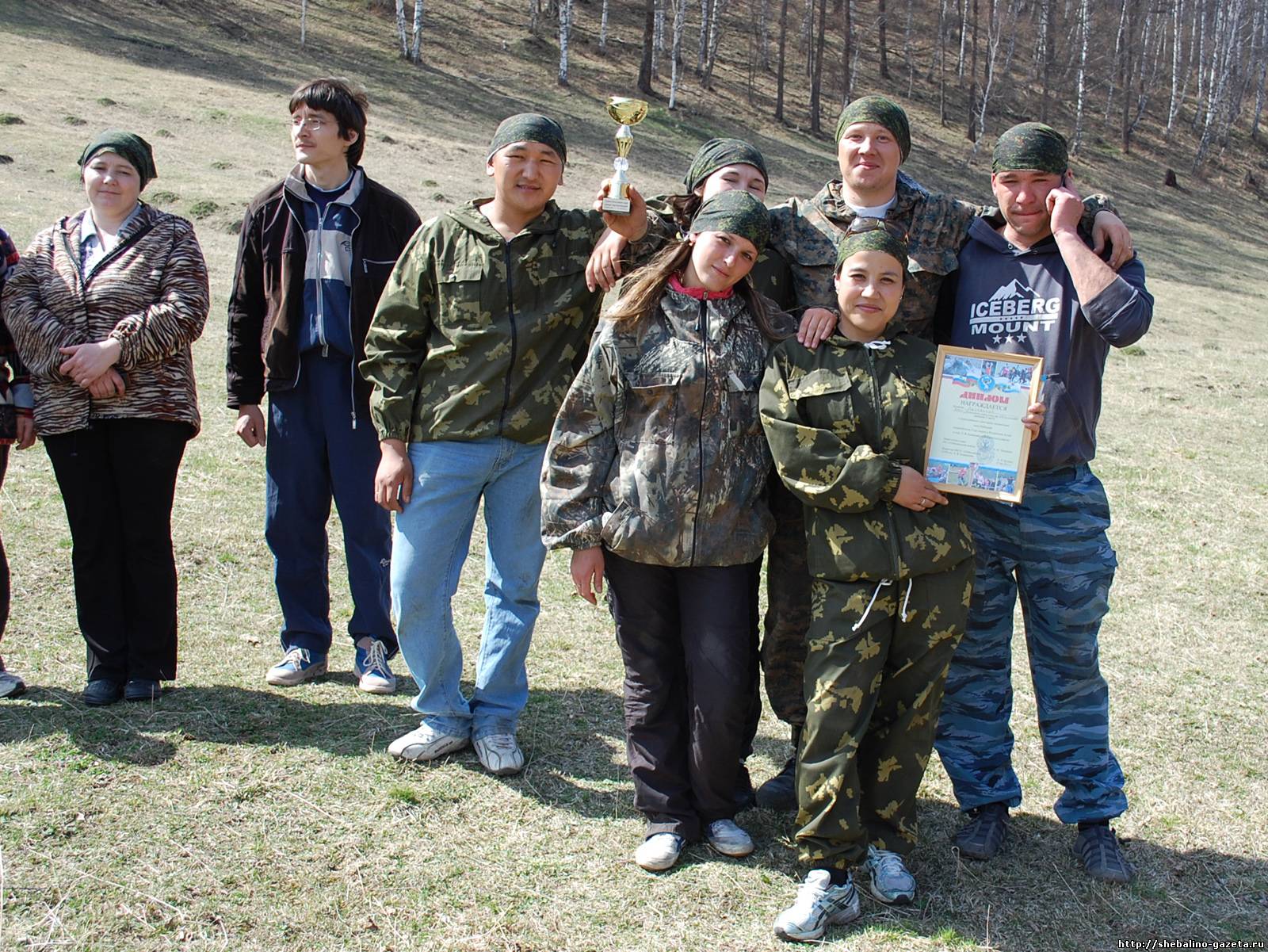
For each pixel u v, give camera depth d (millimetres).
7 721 3816
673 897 3104
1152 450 9039
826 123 39344
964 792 3469
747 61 43688
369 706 4152
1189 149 46406
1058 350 3303
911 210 3473
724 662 3176
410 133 25250
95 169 4008
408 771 3688
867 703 3031
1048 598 3375
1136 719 4406
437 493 3623
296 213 4246
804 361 3109
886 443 3076
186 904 2938
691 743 3297
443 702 3799
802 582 3438
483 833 3367
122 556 4023
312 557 4387
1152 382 12164
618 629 3357
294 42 33031
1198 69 52781
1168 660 5012
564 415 3240
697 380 3117
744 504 3189
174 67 27469
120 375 3857
